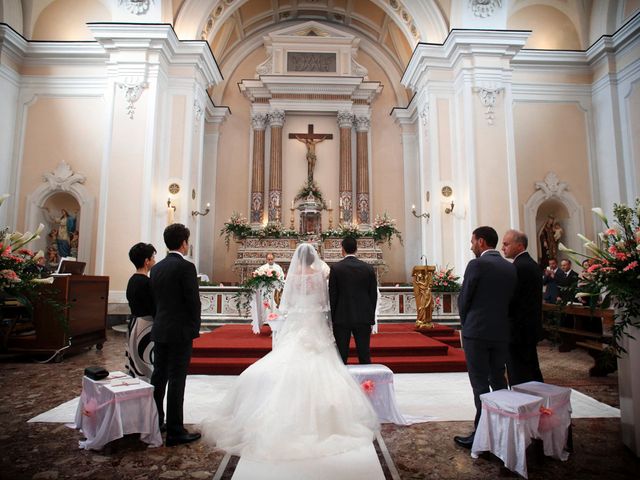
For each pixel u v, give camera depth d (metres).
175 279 3.22
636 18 9.99
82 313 6.57
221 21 11.76
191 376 5.36
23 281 3.74
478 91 10.02
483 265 3.17
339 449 2.93
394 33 14.03
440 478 2.73
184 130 10.34
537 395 3.04
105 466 2.88
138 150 9.73
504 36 10.01
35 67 10.92
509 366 3.58
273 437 2.95
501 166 9.88
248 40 15.09
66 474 2.76
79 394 4.53
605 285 3.16
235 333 7.15
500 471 2.83
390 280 14.09
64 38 11.12
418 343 6.18
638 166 10.27
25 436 3.38
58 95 10.89
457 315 8.83
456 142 10.55
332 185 14.30
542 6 11.75
